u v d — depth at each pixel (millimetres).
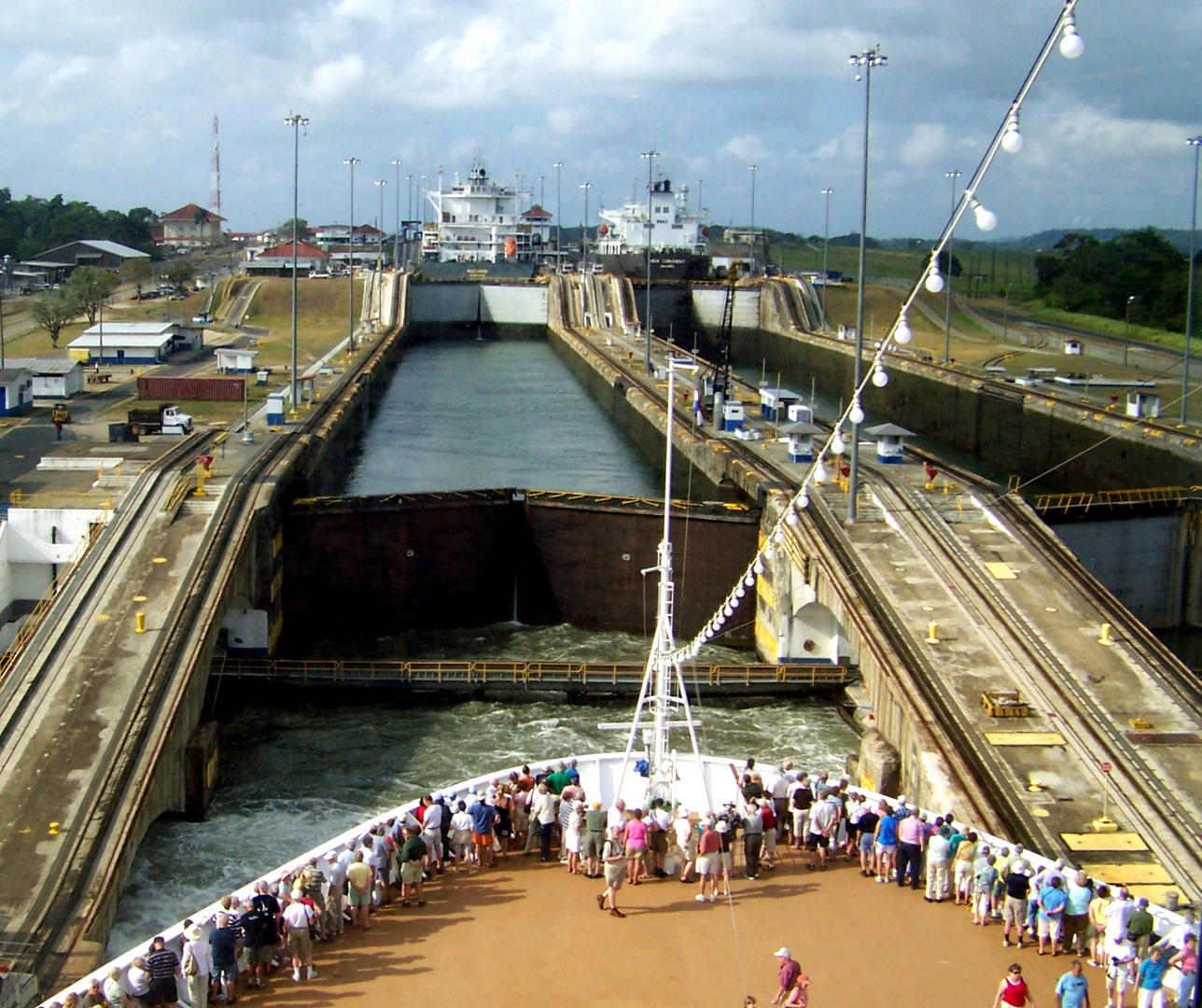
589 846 33562
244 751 63938
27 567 75125
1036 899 30938
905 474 89188
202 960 28328
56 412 106062
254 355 144500
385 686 69750
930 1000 28469
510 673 70500
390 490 113375
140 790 49312
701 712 69000
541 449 134500
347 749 64312
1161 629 92500
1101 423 119250
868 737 57844
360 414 139625
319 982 28938
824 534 75938
